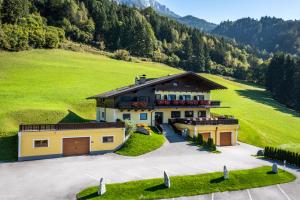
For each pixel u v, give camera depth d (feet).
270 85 422.00
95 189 82.43
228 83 416.26
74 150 125.08
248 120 226.99
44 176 94.07
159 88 163.53
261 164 116.16
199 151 131.34
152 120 161.38
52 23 509.76
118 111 152.56
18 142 115.14
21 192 80.48
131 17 580.71
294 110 336.49
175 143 141.28
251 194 86.94
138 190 83.25
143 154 124.26
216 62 621.31
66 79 248.52
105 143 129.90
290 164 121.29
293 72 381.60
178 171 100.53
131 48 511.40
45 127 119.65
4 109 159.63
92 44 513.86
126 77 287.48
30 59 302.04
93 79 261.24
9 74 240.12
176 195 82.74
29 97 190.60
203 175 96.07
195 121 148.66
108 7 613.52
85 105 196.75
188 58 565.12
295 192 89.76
